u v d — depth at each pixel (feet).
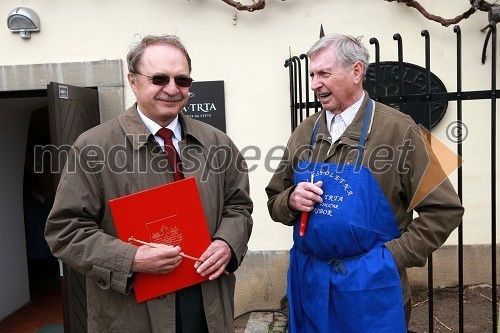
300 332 6.94
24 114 16.16
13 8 12.44
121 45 12.46
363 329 6.14
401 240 6.23
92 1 12.38
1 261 14.90
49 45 12.50
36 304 16.22
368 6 12.16
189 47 12.48
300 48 12.33
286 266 12.78
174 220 5.84
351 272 6.22
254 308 12.96
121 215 5.69
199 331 6.10
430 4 12.04
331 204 6.32
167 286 5.88
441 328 10.48
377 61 8.12
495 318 7.86
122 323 5.85
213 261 5.88
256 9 12.11
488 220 12.37
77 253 5.65
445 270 12.58
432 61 12.14
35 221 18.12
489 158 12.18
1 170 15.12
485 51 11.80
